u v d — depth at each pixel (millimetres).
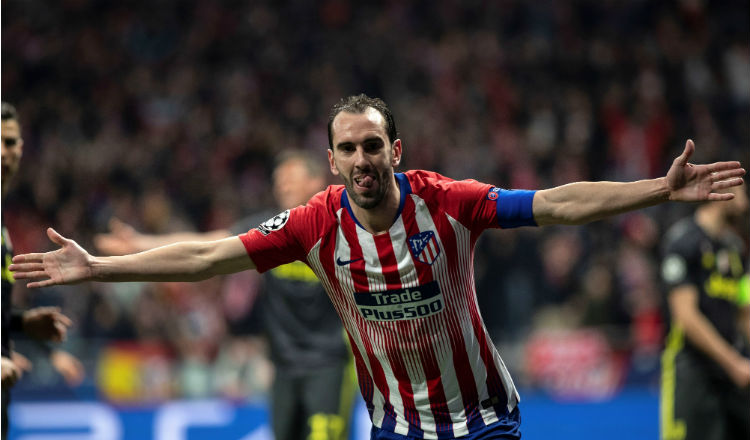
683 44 53625
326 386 21312
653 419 29156
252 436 27766
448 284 12656
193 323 32156
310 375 21422
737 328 20219
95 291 32562
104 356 28047
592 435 28969
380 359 13180
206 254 12859
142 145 46969
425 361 12938
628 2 55750
